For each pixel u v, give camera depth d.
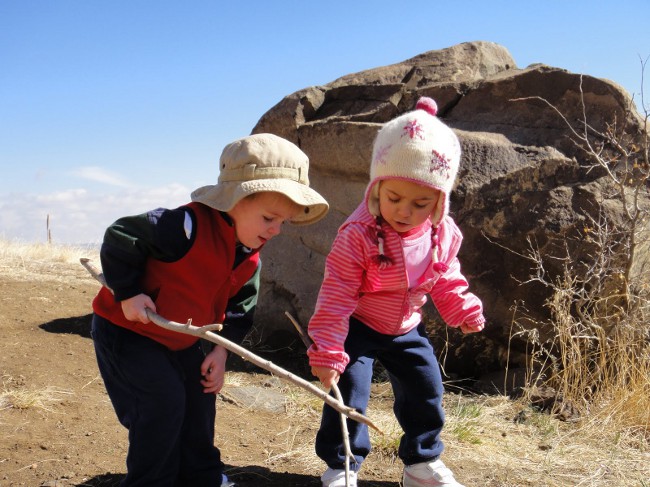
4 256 10.12
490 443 4.33
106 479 3.54
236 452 4.00
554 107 5.57
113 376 3.07
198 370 3.26
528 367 5.53
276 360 6.12
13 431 4.08
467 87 6.32
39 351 5.69
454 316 3.51
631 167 5.50
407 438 3.49
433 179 3.07
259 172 2.97
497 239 5.49
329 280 3.23
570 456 4.20
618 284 5.30
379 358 3.53
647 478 3.94
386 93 6.62
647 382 4.89
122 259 2.89
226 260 3.07
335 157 6.23
